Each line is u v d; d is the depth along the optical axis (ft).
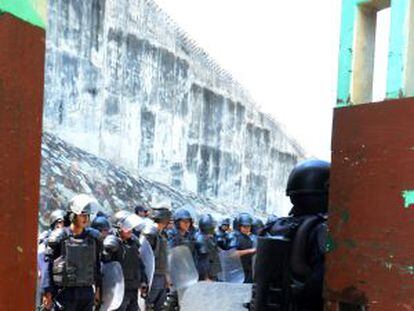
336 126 9.11
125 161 65.31
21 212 6.72
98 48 60.03
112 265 25.43
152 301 30.58
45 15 6.98
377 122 8.50
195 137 80.48
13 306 6.66
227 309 14.38
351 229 8.73
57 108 54.54
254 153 97.45
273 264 11.18
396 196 8.20
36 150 6.91
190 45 79.30
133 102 66.49
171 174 74.79
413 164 8.04
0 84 6.37
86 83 58.39
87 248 23.22
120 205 53.78
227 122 88.63
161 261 30.66
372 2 9.07
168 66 73.41
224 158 87.97
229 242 35.83
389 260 8.21
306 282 10.50
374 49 9.39
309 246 10.71
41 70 6.95
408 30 8.33
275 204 106.01
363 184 8.62
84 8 57.47
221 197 87.35
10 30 6.48
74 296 22.91
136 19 66.59
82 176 50.29
